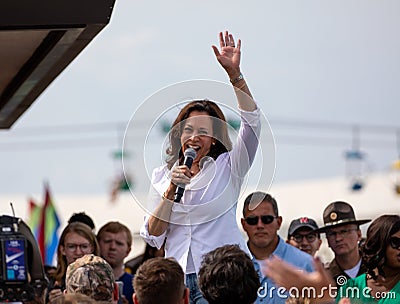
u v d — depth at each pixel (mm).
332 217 11039
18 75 12469
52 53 10875
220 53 9047
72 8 9500
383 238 9086
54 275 11422
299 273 6992
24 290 8211
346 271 10984
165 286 7406
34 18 9445
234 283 7355
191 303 8930
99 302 6941
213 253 7523
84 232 11148
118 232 12117
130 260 13180
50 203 20688
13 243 8141
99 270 8180
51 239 20312
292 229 11492
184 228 9000
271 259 7035
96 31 9867
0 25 9391
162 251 11961
